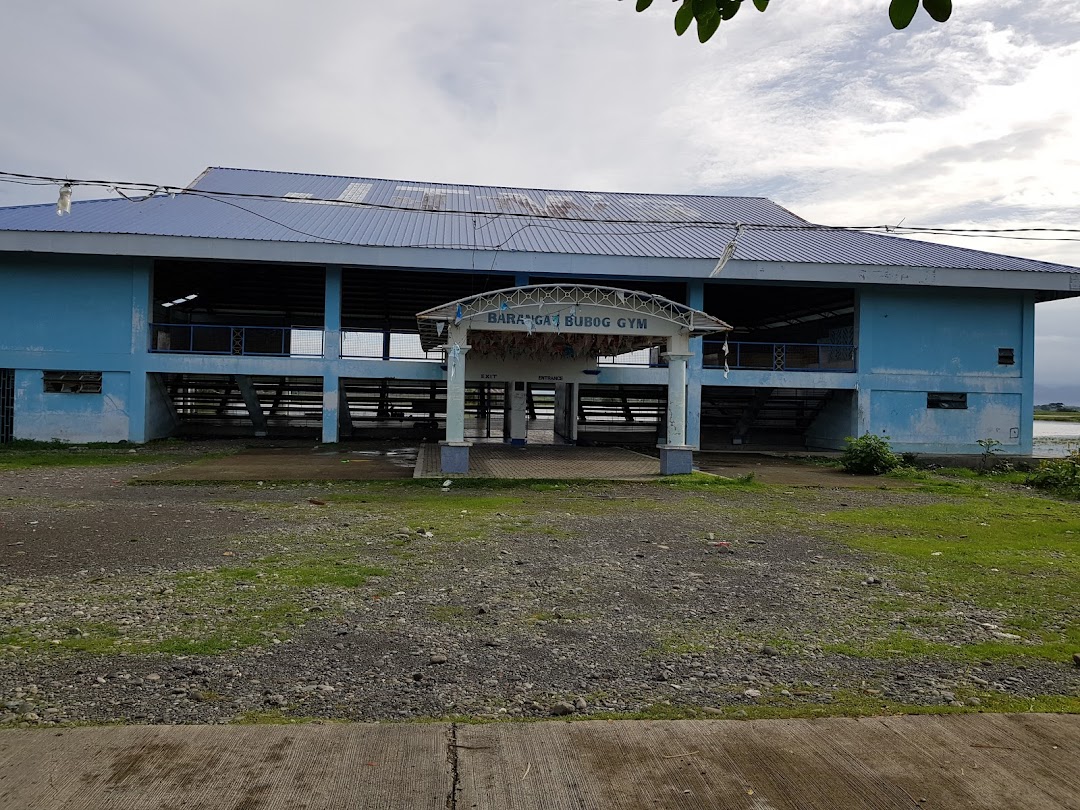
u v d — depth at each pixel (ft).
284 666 15.02
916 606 20.40
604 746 11.70
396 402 86.94
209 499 38.45
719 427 89.45
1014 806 10.21
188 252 66.85
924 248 83.46
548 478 49.21
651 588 21.85
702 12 9.69
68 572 22.57
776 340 105.40
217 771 10.69
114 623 17.63
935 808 10.15
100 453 61.87
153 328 72.23
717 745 11.80
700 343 76.07
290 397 83.41
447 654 15.92
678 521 34.17
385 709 13.03
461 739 11.83
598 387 86.99
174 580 21.76
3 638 16.42
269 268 77.71
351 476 48.78
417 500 39.50
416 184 99.76
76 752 11.12
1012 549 28.45
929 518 36.01
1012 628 18.49
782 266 72.33
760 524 33.65
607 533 30.71
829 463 67.72
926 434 77.30
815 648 16.75
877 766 11.23
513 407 75.00
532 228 81.25
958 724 12.70
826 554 27.20
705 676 14.92
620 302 51.31
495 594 20.83
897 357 77.05
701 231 84.84
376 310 101.81
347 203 60.85
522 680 14.55
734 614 19.36
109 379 70.54
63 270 70.08
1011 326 78.07
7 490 40.27
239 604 19.39
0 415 70.64
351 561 24.56
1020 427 78.18
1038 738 12.21
